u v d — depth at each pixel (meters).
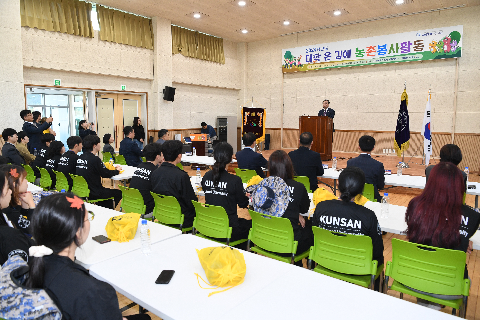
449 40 9.20
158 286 1.55
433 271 1.90
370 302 1.43
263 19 10.09
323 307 1.38
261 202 2.50
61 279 1.08
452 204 1.85
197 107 12.02
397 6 8.91
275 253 2.62
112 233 2.13
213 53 12.15
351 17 9.91
